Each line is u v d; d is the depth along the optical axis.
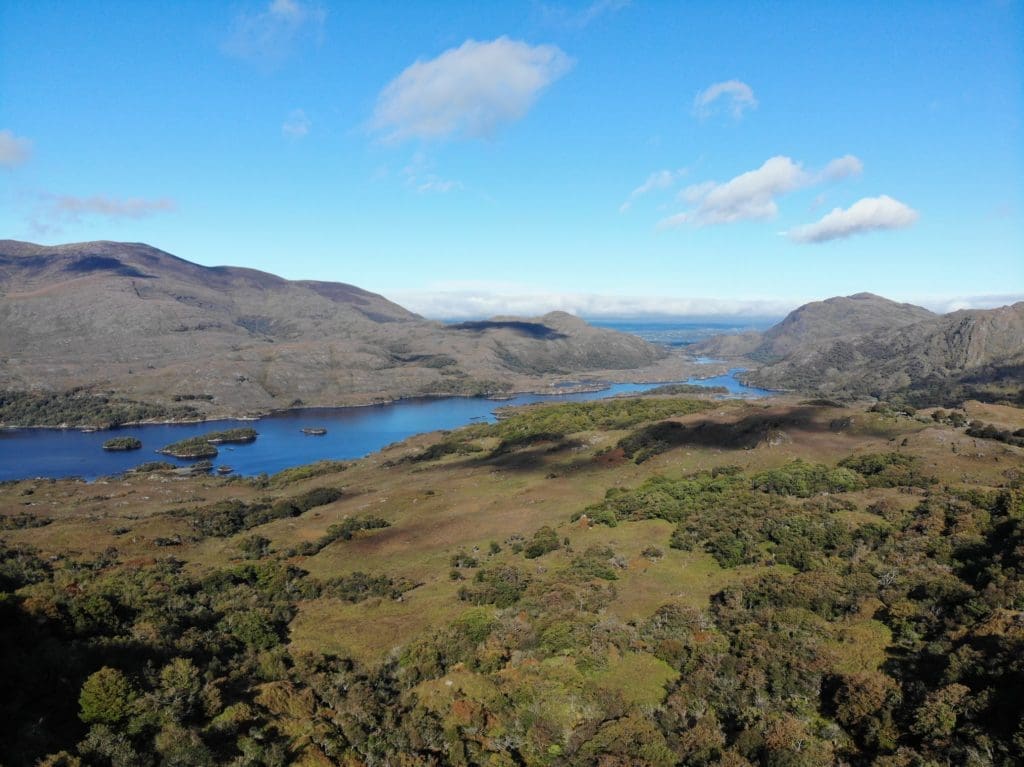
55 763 32.34
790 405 171.38
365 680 50.69
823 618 54.50
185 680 42.69
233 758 37.72
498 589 69.12
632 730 41.12
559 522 102.06
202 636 56.03
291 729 42.22
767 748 37.44
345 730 42.94
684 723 42.38
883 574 59.59
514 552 88.69
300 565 93.06
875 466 106.06
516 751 42.41
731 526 81.62
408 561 91.25
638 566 73.00
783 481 100.75
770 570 67.31
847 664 45.72
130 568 86.00
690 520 87.19
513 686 48.22
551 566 78.19
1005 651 39.00
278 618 66.12
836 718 40.34
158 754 36.16
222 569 84.88
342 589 77.44
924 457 107.81
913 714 37.47
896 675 43.03
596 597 63.28
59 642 47.00
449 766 40.84
